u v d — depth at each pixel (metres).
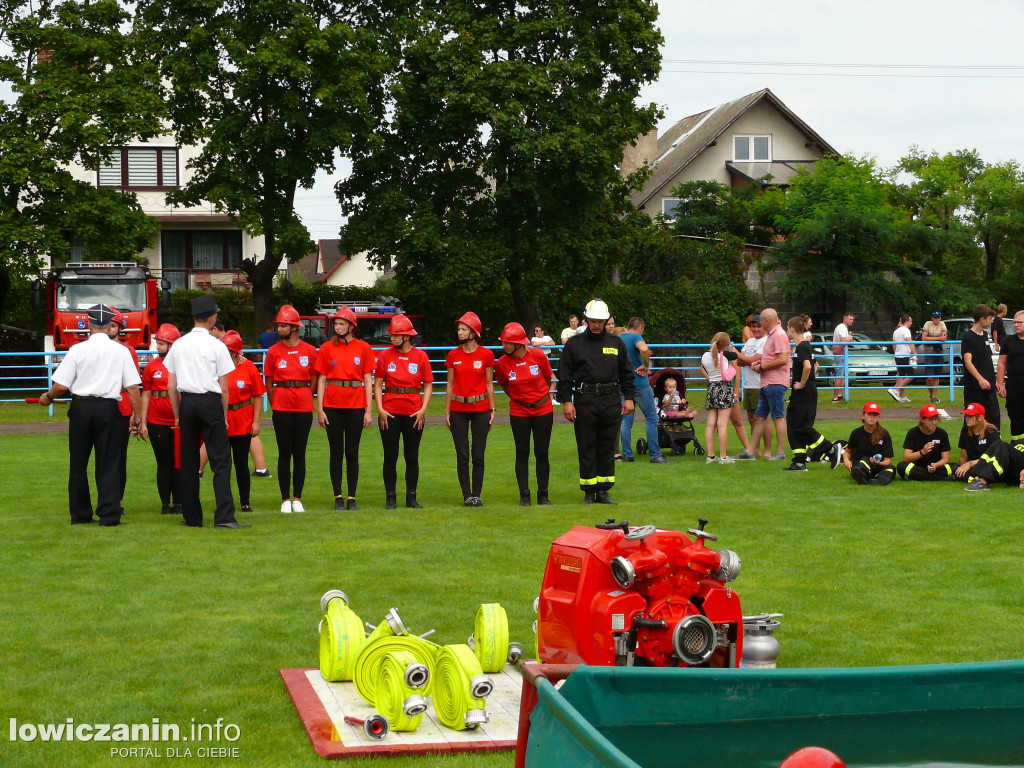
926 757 3.45
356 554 9.12
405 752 4.84
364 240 33.12
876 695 3.75
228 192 31.44
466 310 38.47
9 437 19.50
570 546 5.50
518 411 11.81
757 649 5.40
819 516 10.94
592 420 11.73
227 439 10.48
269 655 6.31
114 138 31.50
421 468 15.33
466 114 32.03
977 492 12.54
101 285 28.42
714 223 45.06
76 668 6.04
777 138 52.88
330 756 4.77
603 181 33.56
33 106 30.50
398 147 33.78
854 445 13.61
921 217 52.56
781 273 41.50
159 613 7.20
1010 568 8.55
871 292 40.78
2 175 29.73
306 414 11.59
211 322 10.49
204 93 33.16
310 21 30.84
